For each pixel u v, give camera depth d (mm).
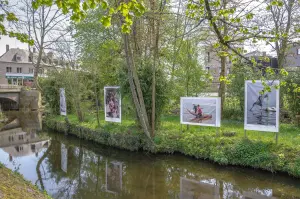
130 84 10625
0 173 5699
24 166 10258
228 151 8727
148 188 7680
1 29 5770
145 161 10188
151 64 11508
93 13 16188
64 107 17016
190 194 7098
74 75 16438
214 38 14391
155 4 10539
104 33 16656
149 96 11359
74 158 11414
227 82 5395
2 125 21703
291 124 12148
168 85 11992
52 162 10844
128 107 12664
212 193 7109
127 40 10414
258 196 6777
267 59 5328
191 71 16172
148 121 11484
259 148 8336
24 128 20000
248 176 8086
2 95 32469
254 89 8812
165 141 10500
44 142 14719
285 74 4480
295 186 7191
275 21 13312
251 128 8984
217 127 10875
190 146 9750
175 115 17500
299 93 11266
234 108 14953
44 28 17359
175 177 8469
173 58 15859
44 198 5309
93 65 16250
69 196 7254
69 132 15594
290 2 11266
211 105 10102
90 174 9242
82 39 17188
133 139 11055
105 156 11547
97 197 7148
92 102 19422
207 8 4219
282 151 7941
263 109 8664
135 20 10422
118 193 7391
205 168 9000
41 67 22438
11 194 4543
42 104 34562
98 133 12812
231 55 4922
